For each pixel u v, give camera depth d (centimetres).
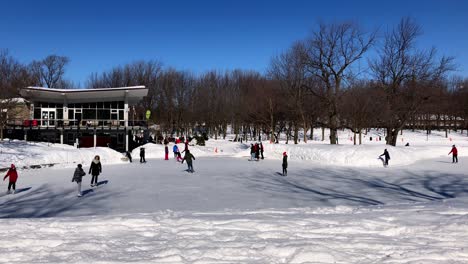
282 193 1856
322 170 2862
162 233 854
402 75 4450
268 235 816
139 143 5506
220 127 8762
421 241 747
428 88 4400
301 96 5288
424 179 2381
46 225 950
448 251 663
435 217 973
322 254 653
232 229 884
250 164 3275
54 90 4381
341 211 1224
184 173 2627
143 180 2286
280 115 5791
